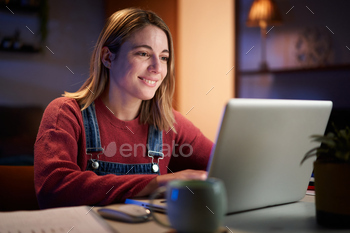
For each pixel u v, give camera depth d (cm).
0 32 281
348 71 287
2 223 69
